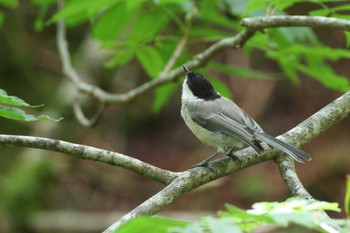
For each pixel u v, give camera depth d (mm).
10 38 15891
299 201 3502
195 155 14852
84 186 13977
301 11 13031
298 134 6688
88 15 8688
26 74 15617
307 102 15266
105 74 14914
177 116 16047
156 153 15156
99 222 13195
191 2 9250
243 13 7988
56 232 12914
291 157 6414
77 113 10828
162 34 10719
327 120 6852
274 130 14789
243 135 7082
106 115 15328
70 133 14039
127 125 15688
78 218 13180
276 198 13336
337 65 15383
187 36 9312
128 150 15227
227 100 8102
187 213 13250
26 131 14273
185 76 9289
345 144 13977
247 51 9656
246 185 13641
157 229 2988
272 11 7395
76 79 10766
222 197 13578
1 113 4711
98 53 14742
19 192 13000
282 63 9070
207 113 7852
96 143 14500
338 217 12891
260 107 15250
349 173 13508
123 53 9094
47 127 13867
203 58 8938
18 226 12734
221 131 7688
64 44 11312
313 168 13734
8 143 5758
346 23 6445
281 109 15312
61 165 13867
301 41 9133
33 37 16188
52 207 13305
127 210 13680
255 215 3084
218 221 2887
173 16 9125
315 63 8891
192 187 5926
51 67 15922
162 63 9398
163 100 10180
